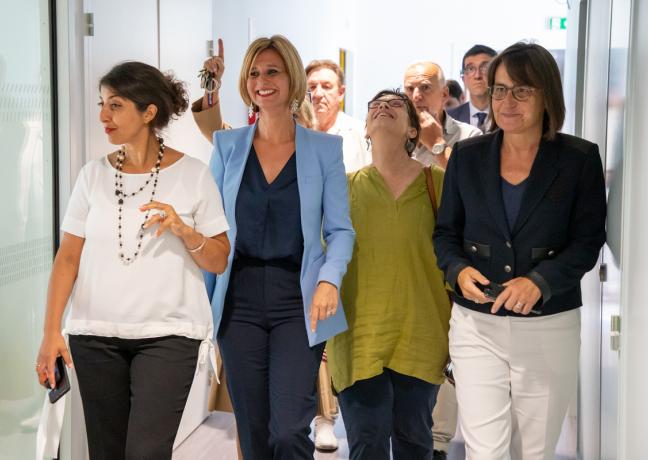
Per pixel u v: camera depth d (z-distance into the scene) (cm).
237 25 550
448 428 400
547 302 266
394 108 308
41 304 336
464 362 277
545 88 262
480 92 571
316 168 296
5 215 303
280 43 300
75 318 266
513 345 270
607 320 319
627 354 261
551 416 274
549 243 268
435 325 307
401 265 305
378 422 305
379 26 922
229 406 384
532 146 272
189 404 456
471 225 278
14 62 307
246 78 303
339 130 496
